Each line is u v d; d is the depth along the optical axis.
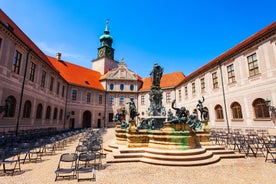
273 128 14.35
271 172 6.75
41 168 7.40
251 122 16.64
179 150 8.88
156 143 9.68
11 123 15.26
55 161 8.64
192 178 6.13
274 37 14.77
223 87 20.89
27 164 8.06
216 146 10.27
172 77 39.72
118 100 39.94
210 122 23.23
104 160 8.88
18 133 15.46
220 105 21.33
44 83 22.31
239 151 10.17
